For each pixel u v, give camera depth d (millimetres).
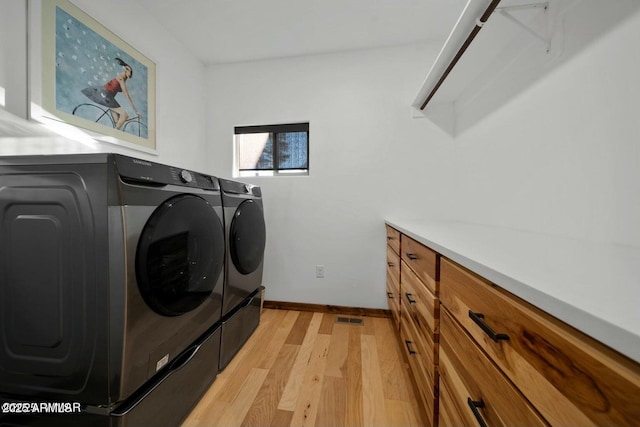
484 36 1178
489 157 1455
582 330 322
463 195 1828
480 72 1518
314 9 1658
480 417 583
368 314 2123
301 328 1886
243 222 1567
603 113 768
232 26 1824
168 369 978
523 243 816
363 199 2117
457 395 720
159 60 1793
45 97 1096
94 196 736
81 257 749
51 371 773
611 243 748
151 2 1595
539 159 1049
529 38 1102
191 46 2055
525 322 449
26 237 768
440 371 859
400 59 2039
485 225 1488
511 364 486
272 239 2248
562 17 919
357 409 1133
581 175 847
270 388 1261
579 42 852
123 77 1496
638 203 678
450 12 1677
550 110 986
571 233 894
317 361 1479
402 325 1470
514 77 1213
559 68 938
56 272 759
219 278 1321
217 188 1323
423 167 2029
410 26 1818
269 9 1658
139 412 816
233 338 1480
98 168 734
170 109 1906
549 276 459
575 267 519
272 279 2258
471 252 682
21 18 1021
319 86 2152
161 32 1807
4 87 983
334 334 1796
